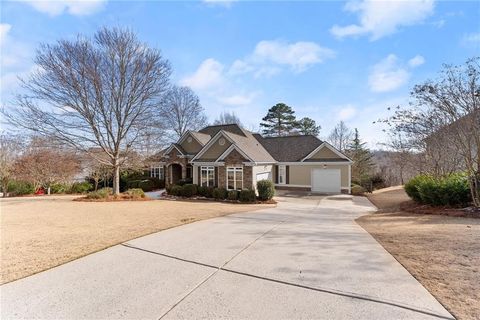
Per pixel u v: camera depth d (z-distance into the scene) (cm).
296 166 2620
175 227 876
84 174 3023
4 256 567
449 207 1129
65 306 354
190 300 366
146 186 2891
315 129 4925
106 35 1852
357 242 661
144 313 334
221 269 484
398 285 399
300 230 830
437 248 570
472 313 317
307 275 448
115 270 484
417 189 1309
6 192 2464
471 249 554
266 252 586
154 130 2088
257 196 1966
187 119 4212
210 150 2406
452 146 1205
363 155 3522
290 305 347
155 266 504
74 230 835
